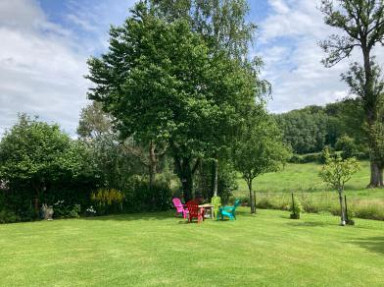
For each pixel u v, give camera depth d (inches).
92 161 1041.5
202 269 394.9
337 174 816.3
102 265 419.2
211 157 1115.3
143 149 1457.9
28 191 957.2
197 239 587.8
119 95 1059.3
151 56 1043.9
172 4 1189.7
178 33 1061.8
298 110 4793.3
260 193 1348.4
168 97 1002.1
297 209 928.9
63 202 984.9
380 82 1689.2
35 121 985.5
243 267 403.5
